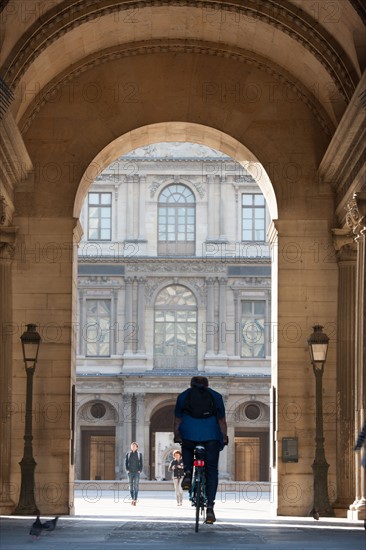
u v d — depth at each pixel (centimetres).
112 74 4347
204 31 4234
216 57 4366
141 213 10044
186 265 9962
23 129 4269
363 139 3597
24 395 4184
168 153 10094
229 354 9906
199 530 2819
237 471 9906
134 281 9938
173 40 4312
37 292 4225
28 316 4222
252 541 2369
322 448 3966
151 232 10038
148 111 4341
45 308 4225
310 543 2314
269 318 9944
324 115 4278
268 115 4328
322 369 4009
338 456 4097
